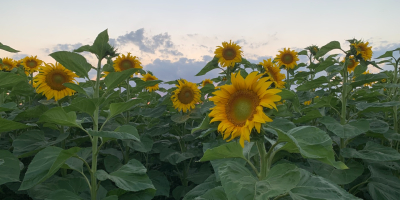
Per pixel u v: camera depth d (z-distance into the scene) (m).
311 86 4.77
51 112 2.91
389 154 3.66
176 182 6.09
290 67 7.11
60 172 4.65
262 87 2.13
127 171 3.38
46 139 4.31
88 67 3.43
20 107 5.97
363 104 4.43
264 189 1.89
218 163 3.04
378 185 3.70
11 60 8.42
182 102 5.59
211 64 6.73
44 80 4.50
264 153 2.41
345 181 3.52
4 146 5.06
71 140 4.58
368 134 4.55
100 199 3.74
